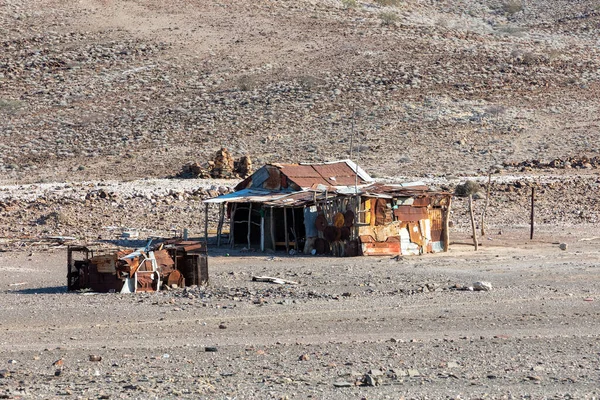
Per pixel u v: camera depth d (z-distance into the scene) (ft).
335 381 91.40
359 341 114.93
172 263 168.25
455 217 306.96
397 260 210.79
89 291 165.78
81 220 291.58
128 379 93.71
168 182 387.96
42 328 129.49
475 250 230.07
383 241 223.10
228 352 109.09
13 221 289.33
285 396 84.43
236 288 164.35
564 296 152.05
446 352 107.04
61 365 102.53
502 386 88.28
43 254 229.25
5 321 135.74
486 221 298.97
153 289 165.48
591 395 84.12
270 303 147.84
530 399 82.64
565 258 208.33
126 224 287.69
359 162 445.78
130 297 156.56
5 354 110.63
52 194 344.28
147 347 113.39
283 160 450.71
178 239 185.37
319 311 139.64
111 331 126.00
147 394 86.02
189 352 109.50
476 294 155.53
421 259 213.25
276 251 234.99
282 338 118.21
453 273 185.37
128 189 359.05
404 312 137.80
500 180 383.65
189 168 417.90
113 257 164.66
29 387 90.02
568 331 120.67
